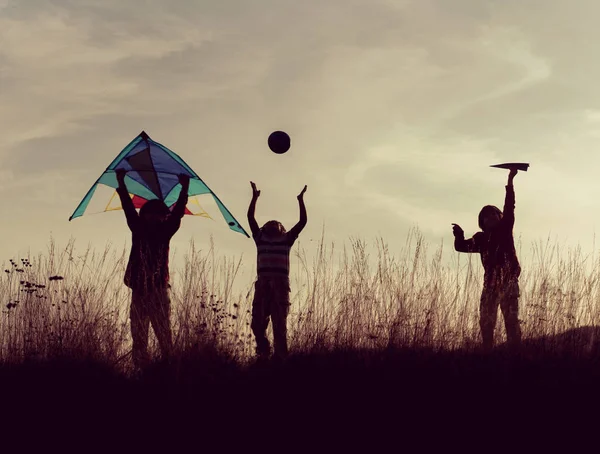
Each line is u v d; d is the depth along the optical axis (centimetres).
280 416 583
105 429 562
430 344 673
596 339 684
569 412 586
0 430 557
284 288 705
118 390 610
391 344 670
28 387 600
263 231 726
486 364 651
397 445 550
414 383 621
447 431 566
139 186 799
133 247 687
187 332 650
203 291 677
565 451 543
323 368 638
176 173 781
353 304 696
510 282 704
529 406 591
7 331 656
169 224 696
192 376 625
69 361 630
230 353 660
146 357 652
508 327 699
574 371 634
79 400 592
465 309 707
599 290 720
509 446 549
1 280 671
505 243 726
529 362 652
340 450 543
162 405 591
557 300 716
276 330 691
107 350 654
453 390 612
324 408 593
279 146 773
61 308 669
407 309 692
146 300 663
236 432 564
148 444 552
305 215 735
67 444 540
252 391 613
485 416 584
